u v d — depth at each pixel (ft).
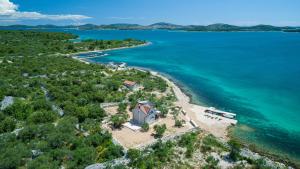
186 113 201.36
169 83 300.81
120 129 165.27
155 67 410.72
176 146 144.46
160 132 156.46
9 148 122.72
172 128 169.48
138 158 125.49
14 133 141.08
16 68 315.78
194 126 173.99
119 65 401.49
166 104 214.48
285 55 520.01
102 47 629.10
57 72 313.32
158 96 239.50
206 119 191.83
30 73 298.35
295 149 153.28
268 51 590.14
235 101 239.71
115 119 168.66
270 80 314.14
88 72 315.37
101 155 127.85
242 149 147.33
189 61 463.42
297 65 405.59
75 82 259.19
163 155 130.93
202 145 146.20
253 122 191.93
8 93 208.54
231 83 304.50
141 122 171.12
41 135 142.10
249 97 250.78
